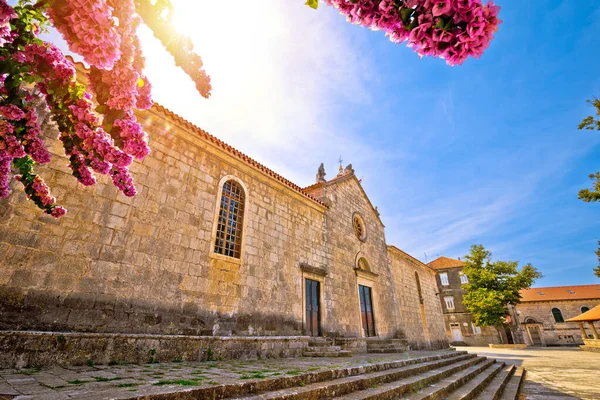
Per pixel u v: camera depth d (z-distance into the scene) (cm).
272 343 830
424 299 2255
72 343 484
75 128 280
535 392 812
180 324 689
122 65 244
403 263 2133
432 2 156
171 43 250
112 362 518
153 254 682
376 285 1634
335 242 1391
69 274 548
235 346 730
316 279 1195
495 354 2217
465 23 158
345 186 1655
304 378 454
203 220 820
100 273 587
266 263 985
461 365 1028
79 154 292
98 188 626
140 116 752
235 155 953
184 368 504
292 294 1045
